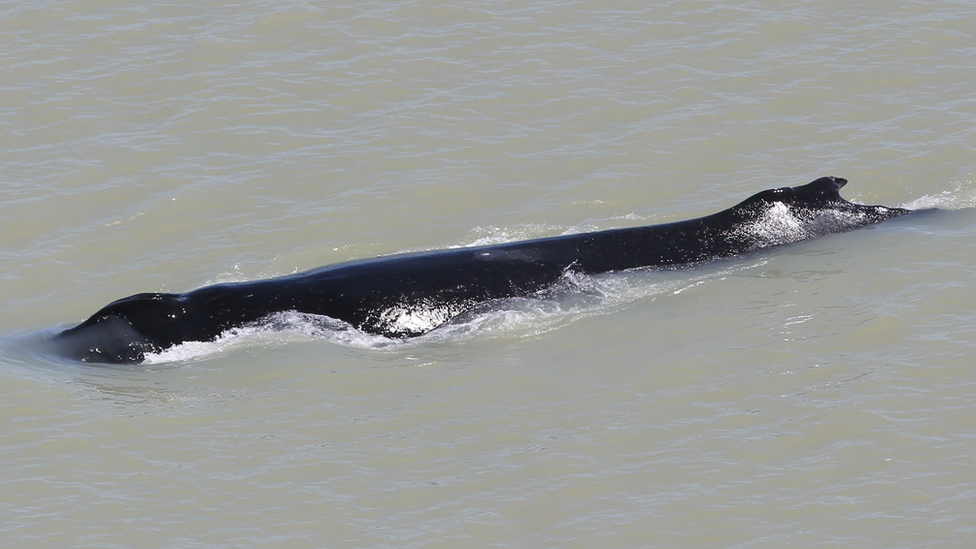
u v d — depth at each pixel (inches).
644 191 3693.4
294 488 2365.9
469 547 2174.0
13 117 4168.3
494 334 2994.6
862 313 2918.3
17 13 4793.3
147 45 4591.5
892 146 3850.9
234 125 4111.7
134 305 3021.7
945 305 2910.9
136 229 3577.8
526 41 4571.9
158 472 2434.8
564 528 2215.8
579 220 3550.7
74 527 2260.1
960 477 2295.8
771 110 4097.0
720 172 3784.5
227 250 3462.1
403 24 4707.2
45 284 3331.7
